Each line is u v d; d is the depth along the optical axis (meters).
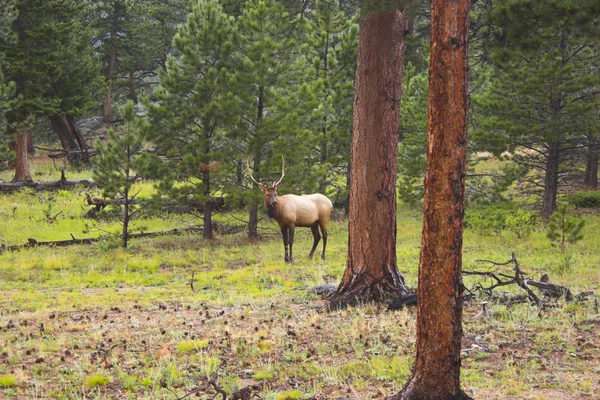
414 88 27.62
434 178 5.72
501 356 7.97
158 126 20.88
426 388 5.84
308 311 10.86
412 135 26.92
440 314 5.77
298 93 21.28
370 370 7.60
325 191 23.86
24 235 22.00
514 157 23.56
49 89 33.31
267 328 9.73
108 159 19.42
